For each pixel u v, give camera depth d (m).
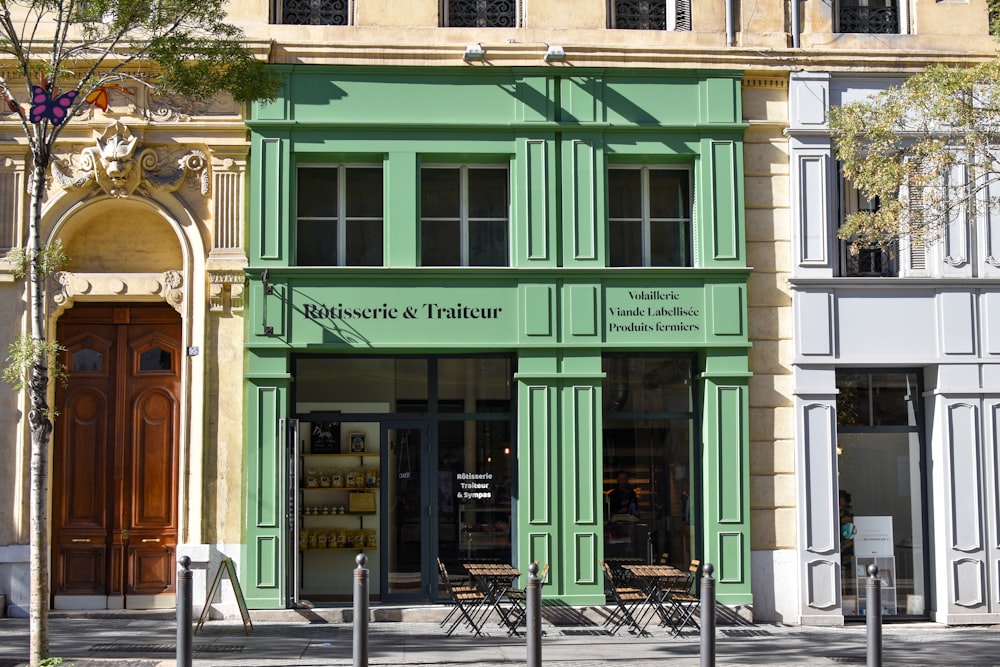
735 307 15.27
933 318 15.48
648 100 15.52
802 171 15.54
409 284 15.09
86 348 15.55
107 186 14.96
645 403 15.54
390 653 12.41
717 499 15.09
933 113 12.69
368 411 15.38
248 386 14.79
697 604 14.89
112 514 15.35
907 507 15.70
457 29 15.48
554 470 15.07
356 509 15.30
